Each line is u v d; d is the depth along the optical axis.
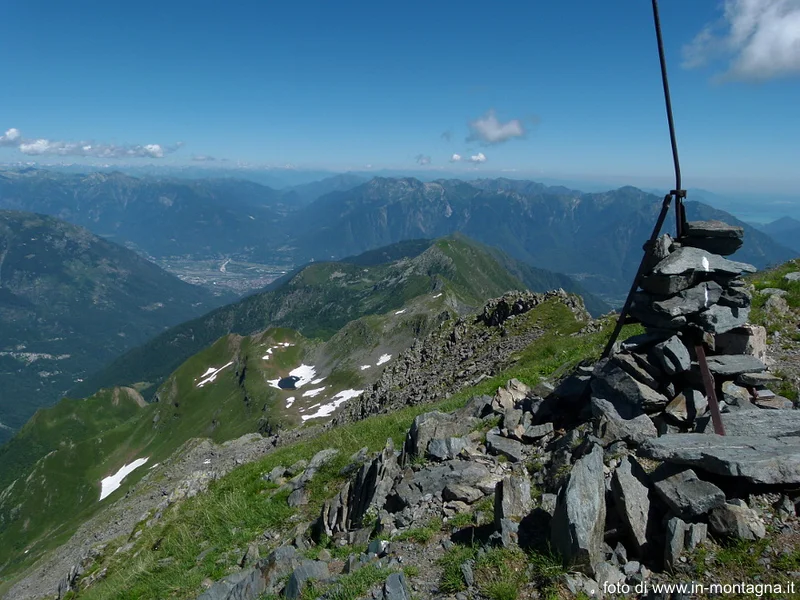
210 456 44.19
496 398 16.25
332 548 12.05
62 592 23.14
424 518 11.20
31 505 149.00
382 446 19.00
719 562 7.18
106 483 156.50
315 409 135.00
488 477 11.76
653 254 11.38
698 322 10.97
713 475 8.36
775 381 11.17
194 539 17.48
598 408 11.32
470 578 8.29
